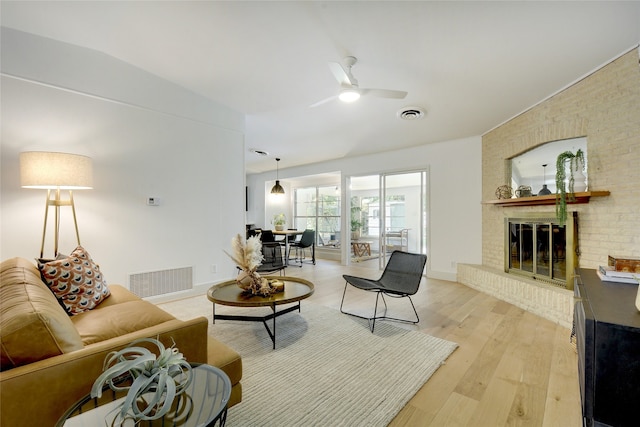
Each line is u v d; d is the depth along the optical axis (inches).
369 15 85.6
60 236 113.9
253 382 76.5
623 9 77.8
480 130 174.1
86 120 119.2
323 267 250.8
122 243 129.7
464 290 168.9
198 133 155.0
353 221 327.0
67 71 114.1
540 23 84.7
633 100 96.3
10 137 103.7
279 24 93.2
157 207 140.6
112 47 115.8
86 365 41.6
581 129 114.3
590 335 44.3
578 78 114.7
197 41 106.9
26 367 38.1
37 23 101.0
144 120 135.3
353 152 241.3
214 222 162.6
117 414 36.4
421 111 152.8
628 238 98.0
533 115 139.9
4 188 102.9
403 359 88.5
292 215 362.0
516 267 154.4
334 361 87.4
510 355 91.3
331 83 134.2
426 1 78.8
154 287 139.8
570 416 64.0
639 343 41.6
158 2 88.2
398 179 278.4
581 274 79.5
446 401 69.7
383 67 112.3
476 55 102.4
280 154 257.6
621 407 42.5
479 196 181.8
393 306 139.9
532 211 140.8
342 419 63.2
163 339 50.4
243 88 143.0
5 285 55.1
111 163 126.3
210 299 100.5
